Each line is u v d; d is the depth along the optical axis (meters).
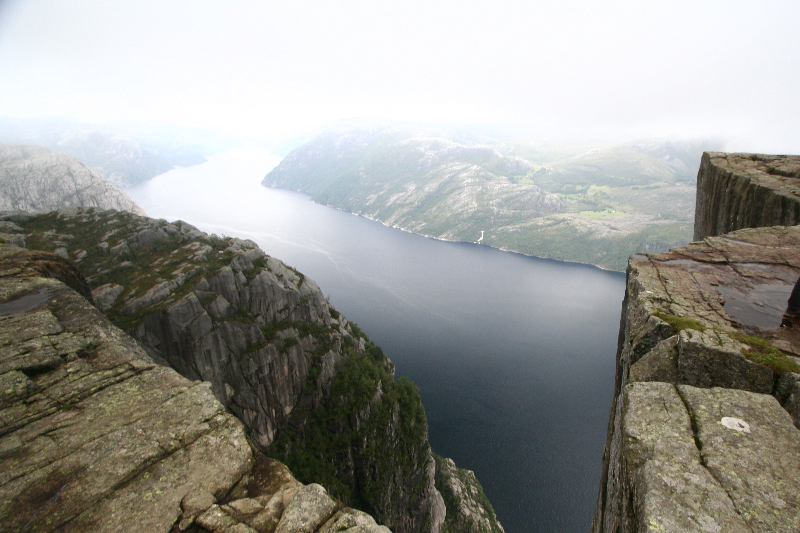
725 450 7.46
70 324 13.97
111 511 8.02
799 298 11.99
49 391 11.02
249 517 8.12
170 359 53.56
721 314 12.71
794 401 9.10
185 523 7.89
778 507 6.22
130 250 68.25
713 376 10.31
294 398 70.31
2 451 9.12
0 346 12.24
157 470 8.99
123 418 10.27
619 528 7.75
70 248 67.38
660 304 13.62
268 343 64.00
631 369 11.71
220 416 10.62
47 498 8.18
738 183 26.98
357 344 90.25
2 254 19.12
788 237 18.25
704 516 6.25
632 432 8.43
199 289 59.88
